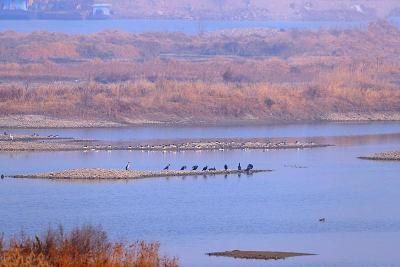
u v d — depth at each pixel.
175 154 140.12
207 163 129.62
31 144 147.00
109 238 79.50
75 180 112.44
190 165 127.31
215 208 95.38
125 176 114.94
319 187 109.69
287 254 75.56
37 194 101.88
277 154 141.25
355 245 79.50
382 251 77.25
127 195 102.12
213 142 152.88
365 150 145.75
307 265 71.88
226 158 135.62
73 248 59.31
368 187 110.06
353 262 73.19
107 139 158.38
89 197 100.44
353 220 90.31
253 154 140.88
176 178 115.88
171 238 81.06
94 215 90.25
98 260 57.50
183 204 97.38
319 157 137.38
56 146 146.12
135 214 91.06
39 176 114.44
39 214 90.06
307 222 89.19
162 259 67.44
